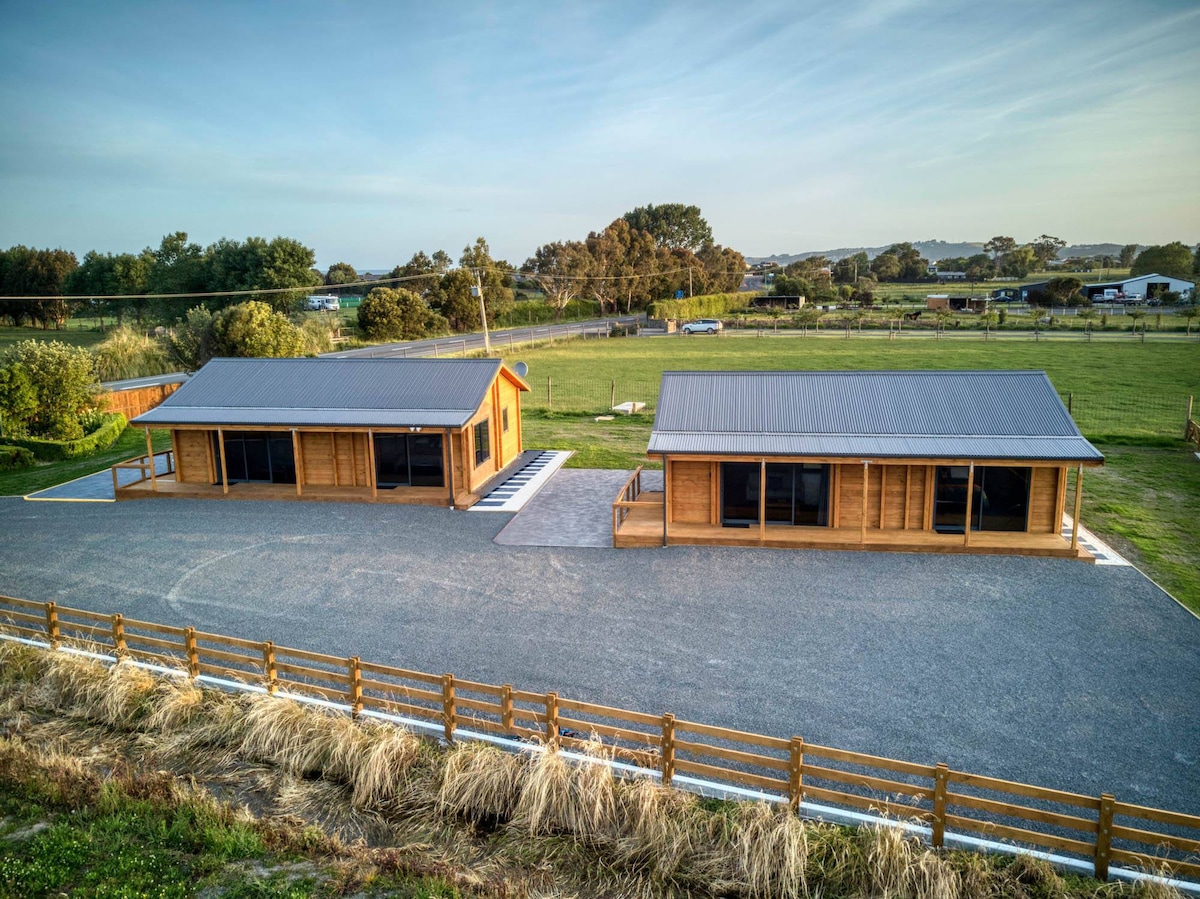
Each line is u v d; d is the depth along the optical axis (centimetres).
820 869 877
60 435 3288
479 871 921
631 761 1072
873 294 12338
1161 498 2312
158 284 8950
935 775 892
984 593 1644
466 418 2350
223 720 1191
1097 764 1064
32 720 1273
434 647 1431
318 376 2628
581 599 1647
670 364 5381
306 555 1944
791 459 1880
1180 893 819
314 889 898
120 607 1638
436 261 10806
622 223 12650
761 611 1570
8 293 10275
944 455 1839
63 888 909
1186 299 9688
